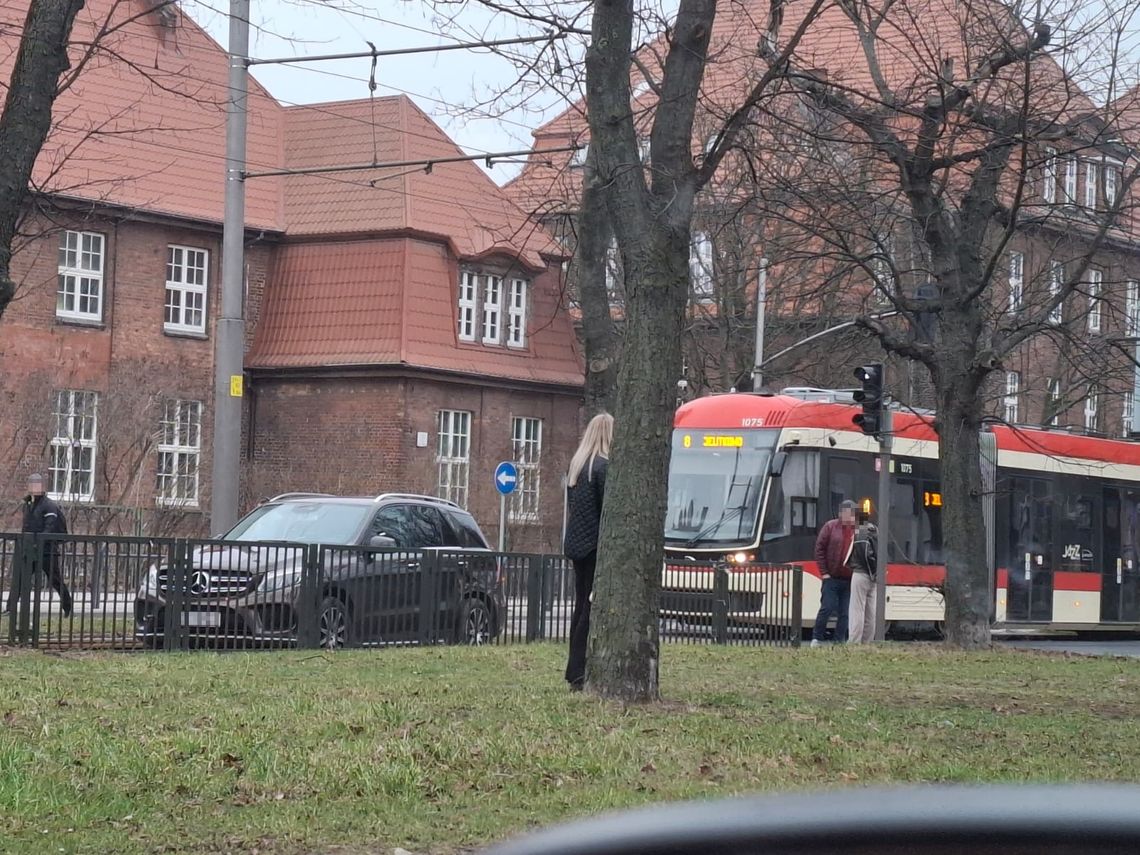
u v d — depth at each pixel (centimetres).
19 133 4838
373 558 6066
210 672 4488
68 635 5288
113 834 2267
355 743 3072
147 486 12975
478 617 6481
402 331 14538
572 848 457
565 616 6888
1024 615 10562
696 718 3697
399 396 14450
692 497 9456
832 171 6900
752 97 4047
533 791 2731
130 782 2644
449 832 2384
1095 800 441
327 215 14988
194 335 14175
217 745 2988
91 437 13250
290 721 3369
